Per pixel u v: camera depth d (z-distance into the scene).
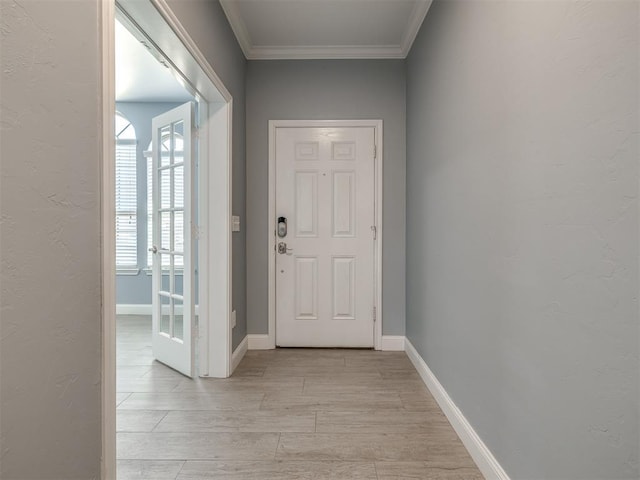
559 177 1.09
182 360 2.73
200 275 2.68
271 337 3.33
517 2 1.33
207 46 2.18
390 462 1.69
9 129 0.77
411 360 3.03
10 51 0.77
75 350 0.98
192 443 1.84
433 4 2.44
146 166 4.73
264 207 3.32
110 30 1.09
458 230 1.96
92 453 1.04
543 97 1.17
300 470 1.63
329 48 3.24
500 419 1.48
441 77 2.26
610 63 0.88
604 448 0.92
